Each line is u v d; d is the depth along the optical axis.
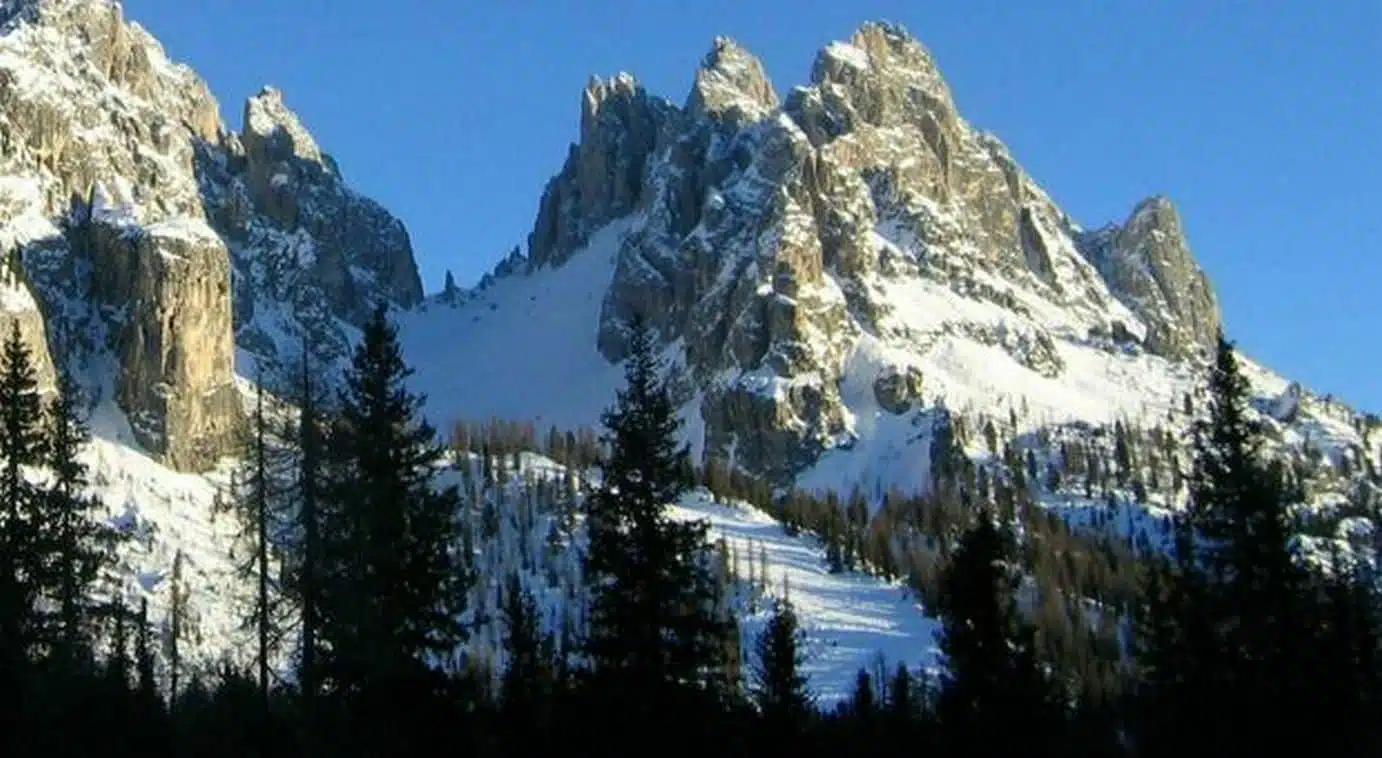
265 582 68.38
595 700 71.75
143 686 82.62
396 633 65.94
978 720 80.81
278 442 68.44
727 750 77.38
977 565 82.62
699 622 72.19
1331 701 76.25
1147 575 92.94
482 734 72.56
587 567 73.06
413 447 67.50
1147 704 80.88
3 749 66.25
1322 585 81.31
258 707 69.75
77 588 76.38
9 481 74.19
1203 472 77.81
